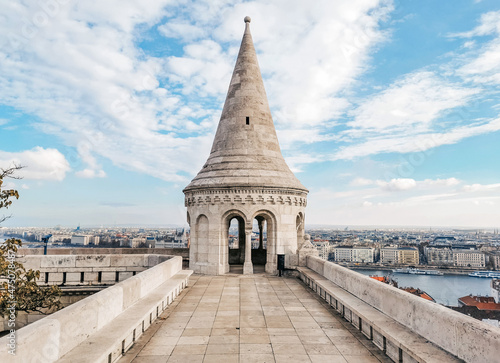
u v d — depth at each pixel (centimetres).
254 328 1062
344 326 1082
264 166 2205
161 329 1049
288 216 2159
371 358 831
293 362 809
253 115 2325
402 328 830
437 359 637
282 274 2034
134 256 1912
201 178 2228
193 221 2228
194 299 1451
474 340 595
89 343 727
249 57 2442
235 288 1686
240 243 2670
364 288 1113
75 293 1844
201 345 916
